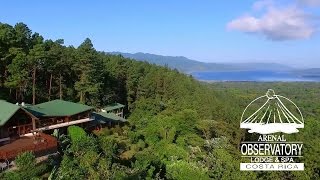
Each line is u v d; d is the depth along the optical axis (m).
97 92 76.12
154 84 98.06
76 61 74.50
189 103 89.69
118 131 64.00
